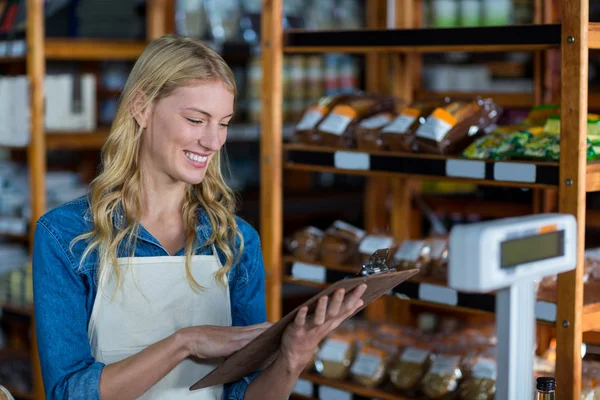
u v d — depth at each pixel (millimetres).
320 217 6098
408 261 2814
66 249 1961
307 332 1785
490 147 2633
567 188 2307
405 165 2773
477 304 2561
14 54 4180
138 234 2031
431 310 3645
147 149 2037
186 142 1966
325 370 3105
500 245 1190
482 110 2885
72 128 4484
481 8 4203
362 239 3070
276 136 3109
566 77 2287
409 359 2980
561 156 2312
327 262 3092
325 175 6270
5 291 4348
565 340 2332
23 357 4652
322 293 1655
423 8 4145
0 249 4613
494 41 2492
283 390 1931
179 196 2111
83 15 4582
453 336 3139
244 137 5078
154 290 2037
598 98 3492
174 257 2061
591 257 2771
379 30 2812
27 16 4016
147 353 1897
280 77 3107
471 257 1170
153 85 1963
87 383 1866
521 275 1229
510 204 3461
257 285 2207
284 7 5328
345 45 2912
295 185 6078
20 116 4125
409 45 2730
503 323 1260
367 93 3350
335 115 3119
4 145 4230
